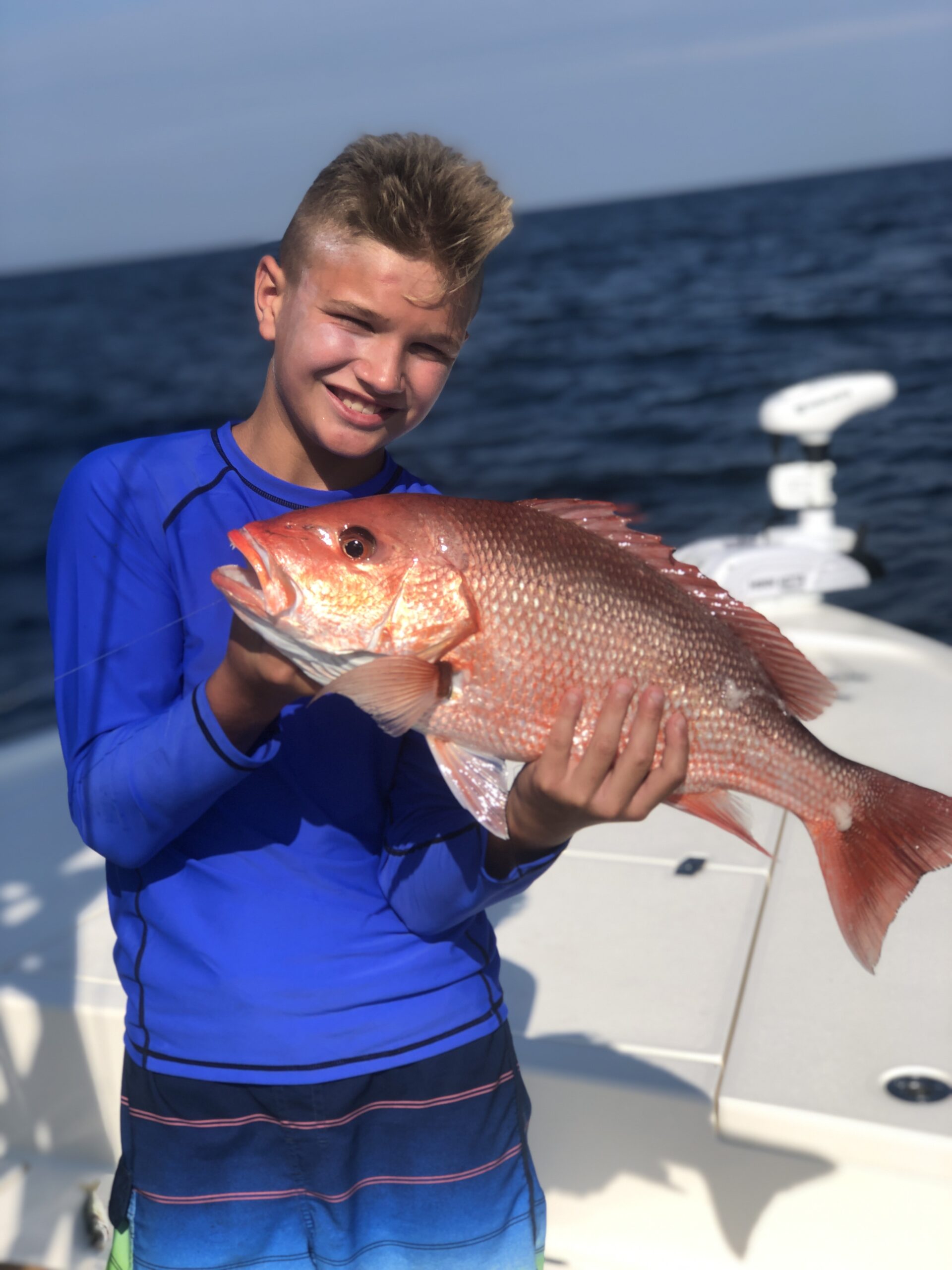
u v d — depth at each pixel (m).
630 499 14.53
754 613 1.46
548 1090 1.99
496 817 1.24
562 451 17.42
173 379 28.41
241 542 1.22
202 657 1.40
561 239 59.75
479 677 1.27
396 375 1.33
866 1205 1.86
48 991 2.23
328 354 1.33
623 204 106.81
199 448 1.46
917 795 1.43
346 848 1.39
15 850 2.98
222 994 1.33
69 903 2.67
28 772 3.55
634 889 2.70
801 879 2.70
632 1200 1.98
